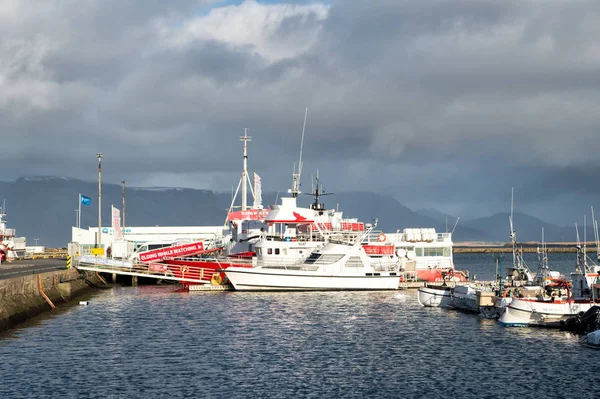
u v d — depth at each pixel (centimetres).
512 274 7812
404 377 4209
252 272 8469
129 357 4688
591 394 3853
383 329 5847
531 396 3825
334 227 8950
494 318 6394
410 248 9838
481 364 4541
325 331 5741
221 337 5441
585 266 6275
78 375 4178
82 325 5988
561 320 5838
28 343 5138
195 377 4172
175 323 6112
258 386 3988
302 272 8462
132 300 7919
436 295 7169
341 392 3888
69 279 8356
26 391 3828
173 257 9588
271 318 6412
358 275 8531
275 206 8900
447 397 3806
